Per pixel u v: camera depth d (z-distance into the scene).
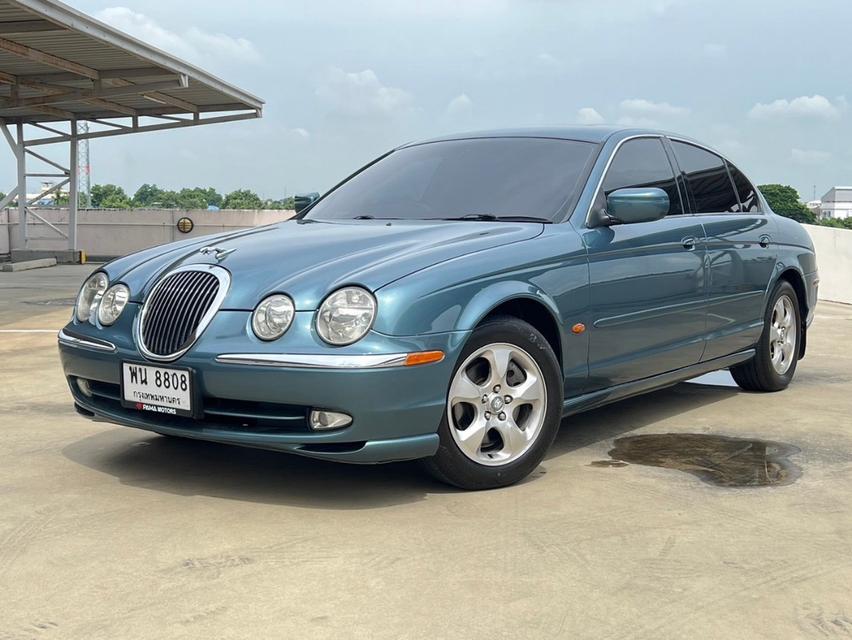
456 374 3.33
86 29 13.14
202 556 2.78
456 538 2.94
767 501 3.34
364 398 3.08
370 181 4.58
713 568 2.70
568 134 4.40
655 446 4.17
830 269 12.89
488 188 4.16
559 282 3.68
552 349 3.73
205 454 3.97
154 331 3.40
